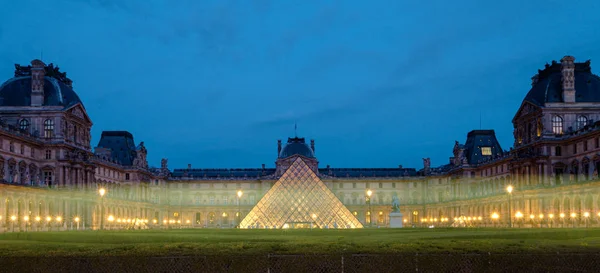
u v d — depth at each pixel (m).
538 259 39.31
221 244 51.25
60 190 147.50
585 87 158.12
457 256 39.62
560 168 155.00
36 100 155.50
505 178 192.00
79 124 167.25
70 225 153.62
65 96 160.88
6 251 43.84
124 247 47.53
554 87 158.75
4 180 128.12
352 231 90.69
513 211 172.12
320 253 40.66
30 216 137.12
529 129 166.38
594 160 141.62
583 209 135.12
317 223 150.00
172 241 68.62
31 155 150.38
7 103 155.62
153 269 39.84
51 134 155.75
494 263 39.44
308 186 153.75
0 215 122.50
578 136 147.25
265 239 65.69
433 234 78.75
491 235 72.12
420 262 39.53
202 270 39.84
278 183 153.88
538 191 152.62
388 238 67.88
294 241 58.38
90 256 40.62
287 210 151.12
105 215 187.38
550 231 76.81
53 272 40.25
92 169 168.62
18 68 162.00
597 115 155.12
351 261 39.59
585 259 39.12
